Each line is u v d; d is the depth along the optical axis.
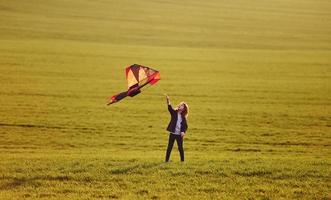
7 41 149.88
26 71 110.75
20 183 32.16
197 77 112.81
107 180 33.12
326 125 72.69
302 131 68.00
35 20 186.00
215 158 43.81
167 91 96.50
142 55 139.50
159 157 44.56
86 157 42.97
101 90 96.00
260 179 33.88
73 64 122.00
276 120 75.38
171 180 33.31
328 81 112.75
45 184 31.98
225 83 106.81
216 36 180.25
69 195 29.89
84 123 69.88
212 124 71.31
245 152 54.28
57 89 94.75
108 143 59.06
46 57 128.62
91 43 155.25
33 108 78.62
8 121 69.50
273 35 187.75
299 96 95.56
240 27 199.50
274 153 53.69
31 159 41.12
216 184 32.56
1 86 95.00
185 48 155.88
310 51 160.00
